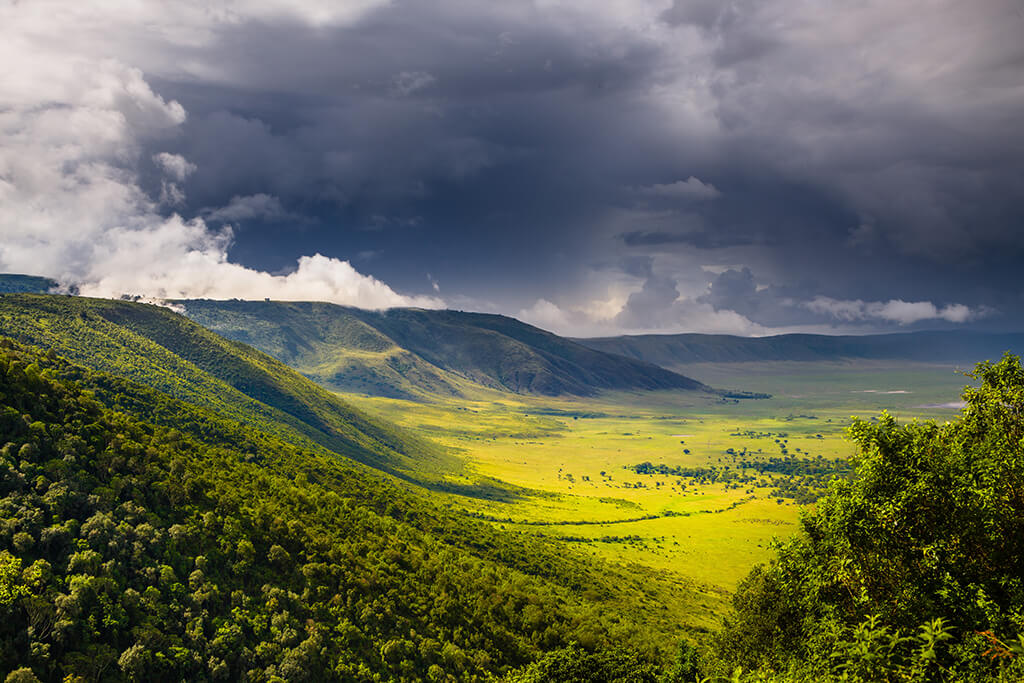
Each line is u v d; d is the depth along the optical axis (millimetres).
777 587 47969
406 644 90750
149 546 84188
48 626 66312
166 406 168250
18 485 83312
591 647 101188
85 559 75062
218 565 88750
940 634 19062
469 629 101000
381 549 114688
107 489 90250
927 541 25844
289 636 81438
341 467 180375
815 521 35281
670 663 96688
